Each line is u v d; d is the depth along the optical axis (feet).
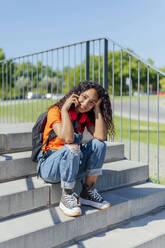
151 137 29.40
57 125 7.57
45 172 7.70
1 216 7.12
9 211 7.25
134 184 10.60
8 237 6.24
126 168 10.28
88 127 8.68
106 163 11.05
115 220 8.35
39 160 7.93
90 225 7.70
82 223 7.50
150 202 9.46
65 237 7.17
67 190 7.50
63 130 7.39
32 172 9.00
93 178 8.02
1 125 13.48
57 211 7.72
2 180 8.39
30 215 7.44
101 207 7.90
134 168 10.50
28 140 10.27
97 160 7.88
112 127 8.68
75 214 7.31
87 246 7.15
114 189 9.87
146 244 7.47
